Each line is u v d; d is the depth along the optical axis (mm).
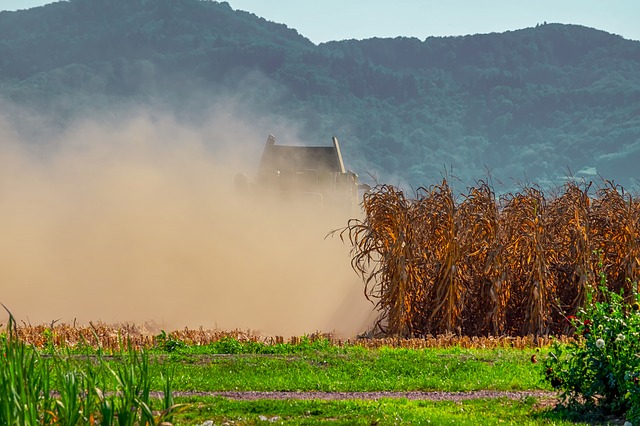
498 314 81875
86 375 36094
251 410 45500
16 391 31203
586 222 83188
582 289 81875
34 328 76375
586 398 46188
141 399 33031
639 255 82875
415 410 45719
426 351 67938
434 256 83688
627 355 44219
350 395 52719
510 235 83188
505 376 58438
